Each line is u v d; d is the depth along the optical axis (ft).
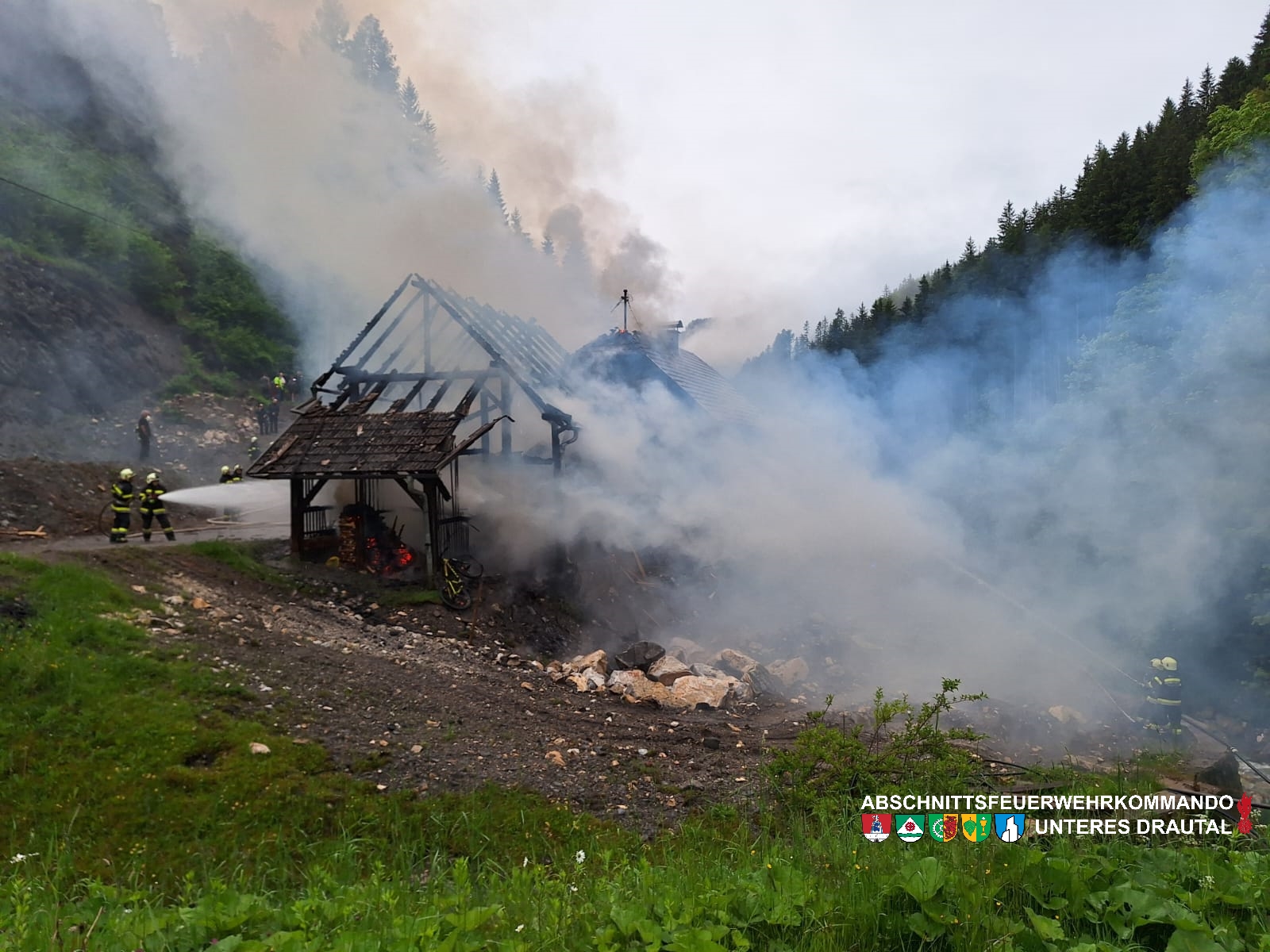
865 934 13.85
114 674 29.84
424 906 16.26
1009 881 15.06
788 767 26.08
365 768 27.17
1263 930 13.51
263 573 50.55
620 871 20.33
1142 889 14.60
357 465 54.13
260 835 22.67
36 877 18.98
